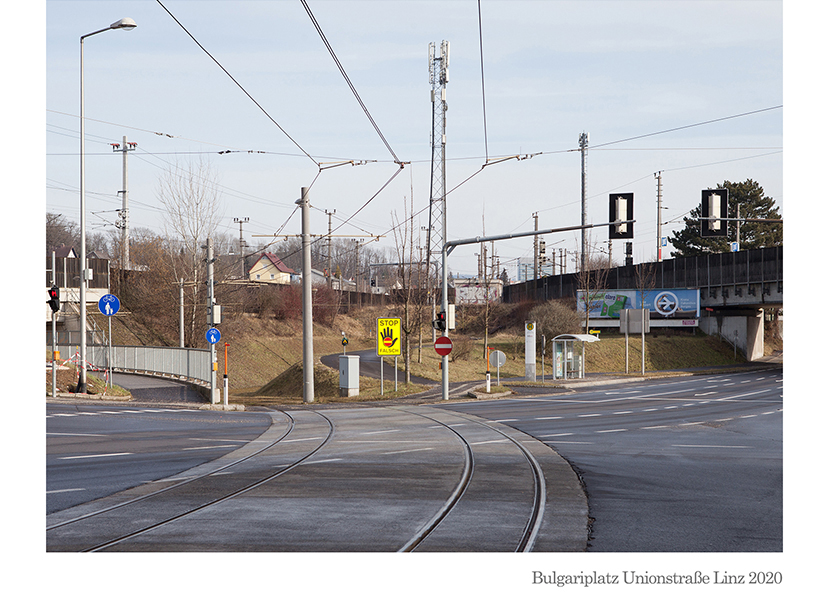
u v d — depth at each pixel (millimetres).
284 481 11375
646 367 56156
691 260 61938
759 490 10945
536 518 8977
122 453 14383
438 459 13828
